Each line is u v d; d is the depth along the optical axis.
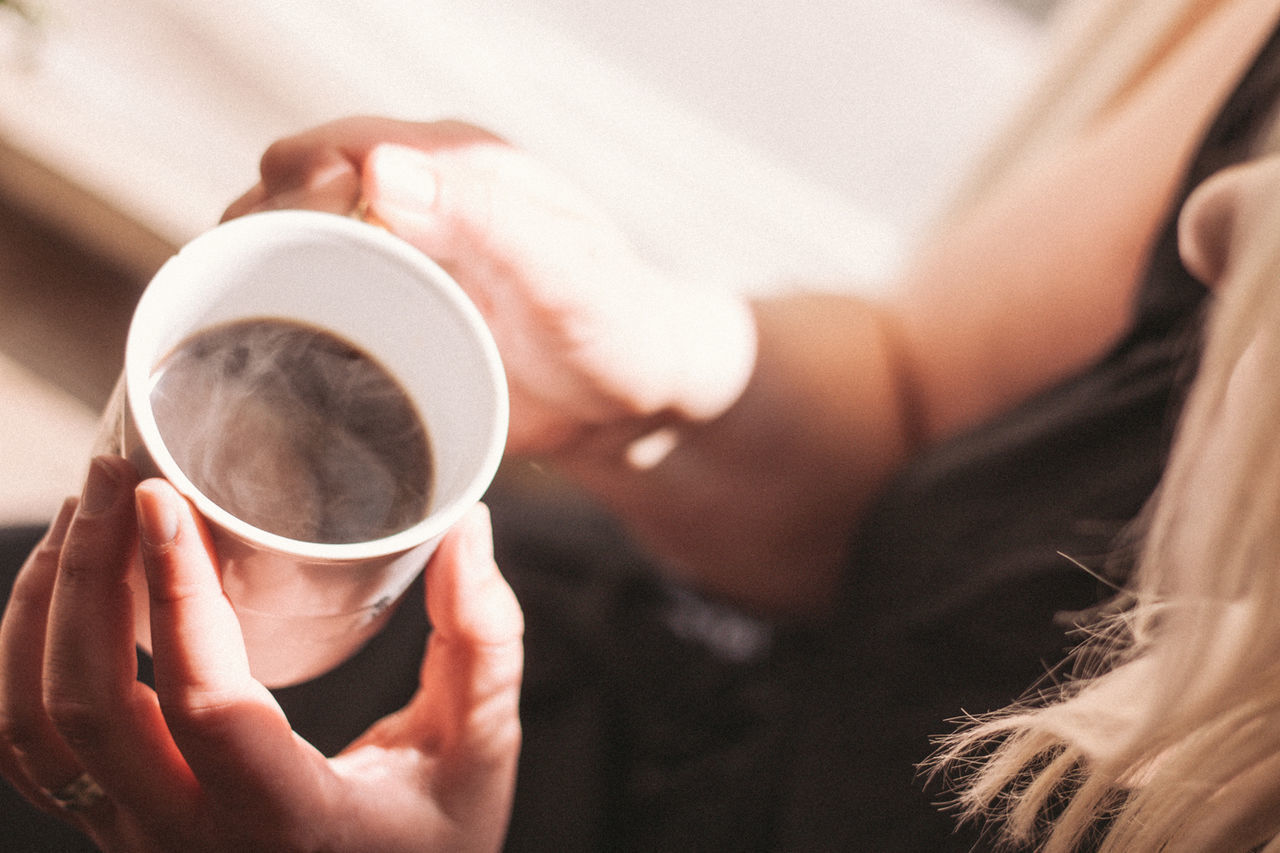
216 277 0.52
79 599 0.52
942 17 1.28
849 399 0.76
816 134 1.31
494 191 0.58
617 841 0.73
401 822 0.57
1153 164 0.73
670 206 1.29
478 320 0.54
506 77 1.26
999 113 1.17
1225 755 0.55
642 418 0.68
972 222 0.86
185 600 0.50
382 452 0.54
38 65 1.11
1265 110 0.66
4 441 1.13
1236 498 0.55
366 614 0.53
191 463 0.52
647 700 0.76
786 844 0.70
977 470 0.71
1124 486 0.67
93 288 1.18
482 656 0.57
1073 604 0.67
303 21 1.23
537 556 0.81
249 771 0.53
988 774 0.59
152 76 1.17
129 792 0.55
